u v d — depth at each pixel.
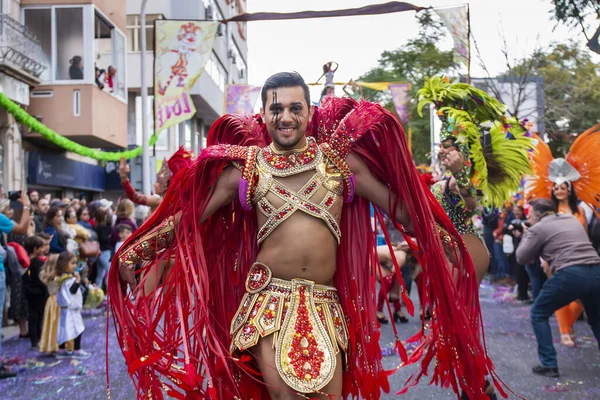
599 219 7.86
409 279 9.04
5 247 7.57
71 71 17.84
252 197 3.08
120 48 20.88
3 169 15.05
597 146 6.88
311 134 3.34
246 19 8.03
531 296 10.83
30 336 7.58
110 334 8.31
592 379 5.34
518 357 6.25
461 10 8.77
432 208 3.37
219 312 3.41
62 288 6.93
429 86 4.56
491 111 4.55
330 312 3.07
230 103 11.23
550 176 7.11
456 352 3.31
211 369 3.34
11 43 14.99
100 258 10.77
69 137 18.42
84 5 17.77
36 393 5.36
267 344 2.98
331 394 2.93
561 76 16.48
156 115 10.18
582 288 5.47
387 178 3.29
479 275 4.30
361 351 3.31
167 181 6.59
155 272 3.29
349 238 3.39
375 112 3.14
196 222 3.17
